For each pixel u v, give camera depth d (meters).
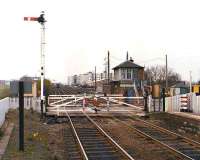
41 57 30.06
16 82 15.45
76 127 24.92
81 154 14.62
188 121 26.52
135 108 38.94
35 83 36.84
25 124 24.03
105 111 35.75
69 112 35.34
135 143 17.91
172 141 18.61
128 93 56.00
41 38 30.00
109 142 17.95
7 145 16.09
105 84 84.31
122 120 29.75
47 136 20.47
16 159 13.47
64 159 13.98
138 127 25.00
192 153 15.16
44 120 28.50
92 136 20.44
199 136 20.80
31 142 17.47
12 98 33.59
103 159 13.94
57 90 91.75
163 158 14.14
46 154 14.69
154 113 33.16
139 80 68.62
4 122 23.42
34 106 34.97
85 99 37.56
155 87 36.16
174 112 33.69
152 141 18.33
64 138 19.83
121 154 14.75
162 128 23.59
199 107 32.12
